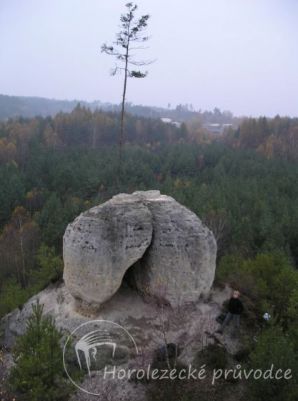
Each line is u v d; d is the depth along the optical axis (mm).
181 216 17875
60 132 95438
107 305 17719
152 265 17641
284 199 47812
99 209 17266
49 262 24500
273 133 104750
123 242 16672
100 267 16438
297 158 88312
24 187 53531
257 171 67188
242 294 19031
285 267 20203
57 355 13539
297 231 39031
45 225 43562
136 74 33969
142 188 49656
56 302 18859
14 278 34250
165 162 71188
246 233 36938
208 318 17203
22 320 19156
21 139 83875
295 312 16625
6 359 17531
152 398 14117
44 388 12906
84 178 55125
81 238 16641
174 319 17125
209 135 127375
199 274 17609
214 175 64875
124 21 32969
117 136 101875
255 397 12977
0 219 47375
